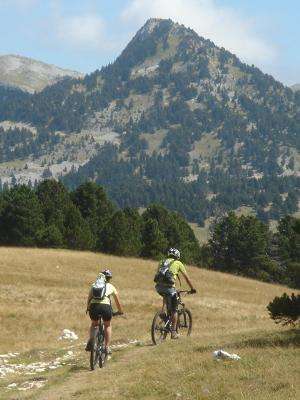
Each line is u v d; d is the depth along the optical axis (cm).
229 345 2045
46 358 2442
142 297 6034
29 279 7106
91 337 1798
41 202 12006
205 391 1399
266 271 13850
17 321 4475
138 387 1487
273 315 2156
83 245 11225
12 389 1688
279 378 1467
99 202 13125
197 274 9700
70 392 1539
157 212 13675
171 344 2134
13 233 10944
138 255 11406
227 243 14000
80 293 6194
